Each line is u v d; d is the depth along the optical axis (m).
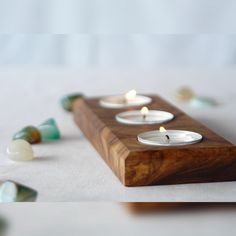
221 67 0.96
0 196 0.38
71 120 0.59
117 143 0.42
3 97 0.71
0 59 1.16
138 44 1.15
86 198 0.38
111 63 1.15
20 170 0.44
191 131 0.44
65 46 1.16
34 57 1.16
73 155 0.47
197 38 1.14
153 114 0.50
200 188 0.39
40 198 0.38
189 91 0.70
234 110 0.62
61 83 0.81
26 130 0.50
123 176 0.40
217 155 0.39
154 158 0.39
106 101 0.55
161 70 0.92
